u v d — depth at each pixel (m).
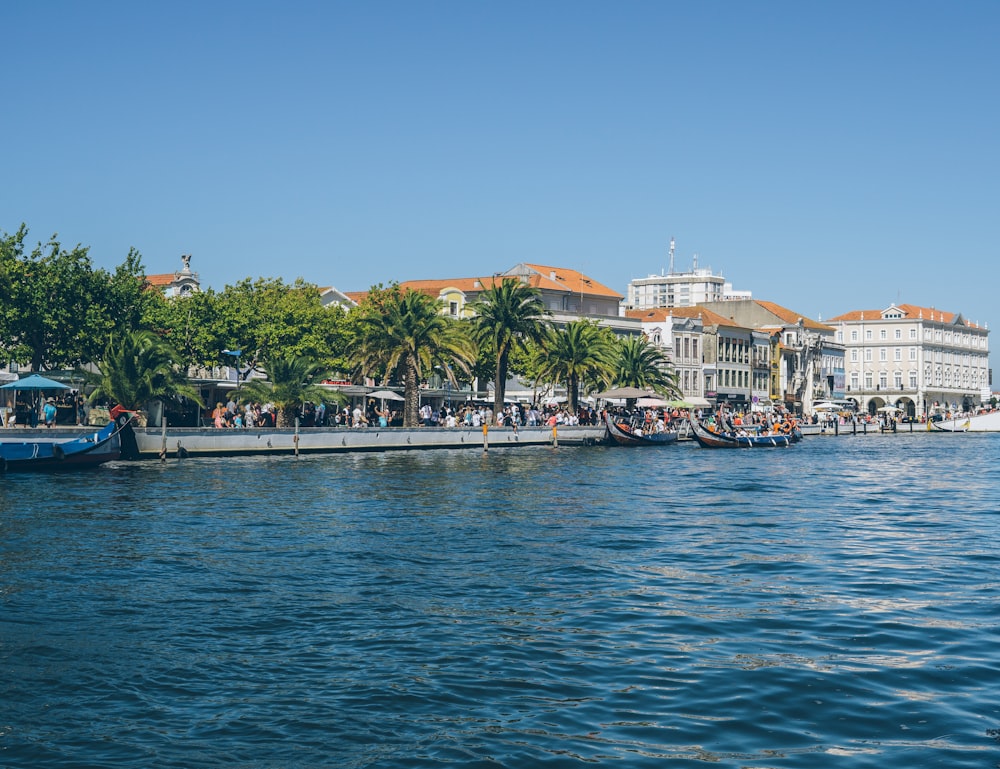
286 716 12.41
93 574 21.09
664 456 70.94
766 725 11.96
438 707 12.68
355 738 11.68
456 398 98.31
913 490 44.28
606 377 89.06
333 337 86.31
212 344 76.19
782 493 41.81
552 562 22.81
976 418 145.12
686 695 13.09
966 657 14.81
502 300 81.12
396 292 77.38
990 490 44.59
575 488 42.25
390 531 27.84
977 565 22.81
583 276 136.75
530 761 10.96
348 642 15.73
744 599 18.88
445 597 18.98
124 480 42.91
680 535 27.50
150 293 78.50
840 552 24.67
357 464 55.69
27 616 17.42
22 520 29.38
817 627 16.66
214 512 31.78
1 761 11.09
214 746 11.49
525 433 80.25
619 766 10.80
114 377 54.31
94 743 11.60
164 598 18.84
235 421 63.28
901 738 11.52
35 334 64.62
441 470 51.91
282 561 22.78
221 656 14.98
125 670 14.30
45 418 54.00
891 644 15.56
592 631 16.41
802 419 153.38
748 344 154.75
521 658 14.81
